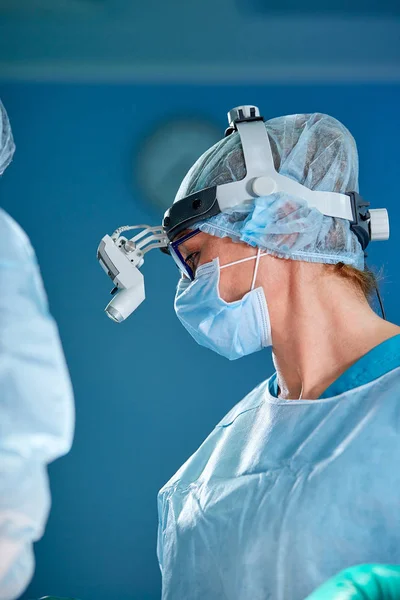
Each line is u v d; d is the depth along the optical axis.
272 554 1.17
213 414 3.48
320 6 3.67
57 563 3.34
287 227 1.29
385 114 3.66
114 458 3.44
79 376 3.49
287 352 1.34
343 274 1.33
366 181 3.59
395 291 3.46
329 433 1.22
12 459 0.75
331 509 1.14
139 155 3.65
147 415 3.47
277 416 1.31
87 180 3.62
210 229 1.35
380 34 3.68
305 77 3.71
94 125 3.67
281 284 1.32
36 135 3.65
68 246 3.57
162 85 3.71
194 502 1.35
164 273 3.55
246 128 1.39
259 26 3.69
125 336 3.53
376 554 1.11
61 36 3.70
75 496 3.40
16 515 0.75
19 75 3.70
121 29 3.70
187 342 3.53
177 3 3.69
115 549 3.36
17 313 0.78
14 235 0.82
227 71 3.72
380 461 1.15
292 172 1.35
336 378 1.28
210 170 1.39
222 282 1.35
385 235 1.39
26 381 0.77
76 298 3.54
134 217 3.60
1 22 3.68
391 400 1.19
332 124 1.42
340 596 0.81
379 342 1.27
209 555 1.27
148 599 3.32
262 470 1.26
